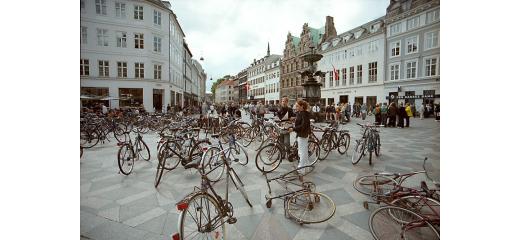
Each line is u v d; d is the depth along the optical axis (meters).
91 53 22.94
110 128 10.55
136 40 24.33
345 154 7.54
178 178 5.29
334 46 38.25
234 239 3.09
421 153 7.65
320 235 3.17
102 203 4.08
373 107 31.44
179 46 33.84
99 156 7.25
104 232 3.25
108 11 23.20
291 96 48.22
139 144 6.82
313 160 6.70
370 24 35.16
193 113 27.38
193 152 6.16
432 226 2.72
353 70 35.28
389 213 3.10
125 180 5.18
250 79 74.44
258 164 6.20
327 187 4.73
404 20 28.41
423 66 26.81
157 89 25.97
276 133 7.20
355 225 3.40
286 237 3.13
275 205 3.99
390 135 11.61
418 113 26.30
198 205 2.76
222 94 113.88
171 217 3.64
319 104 17.97
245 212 3.76
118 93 23.91
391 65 30.03
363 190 4.39
